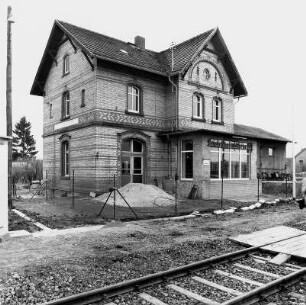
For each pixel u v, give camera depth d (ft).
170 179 68.23
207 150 62.54
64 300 14.90
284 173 99.19
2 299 15.92
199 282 18.61
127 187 57.06
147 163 67.82
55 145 75.87
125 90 65.41
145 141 67.82
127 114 65.36
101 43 68.28
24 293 16.57
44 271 19.75
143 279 17.58
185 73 69.72
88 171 62.75
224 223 37.19
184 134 65.00
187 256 23.70
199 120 73.87
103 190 61.00
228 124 81.71
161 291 17.30
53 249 24.86
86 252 24.06
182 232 31.99
